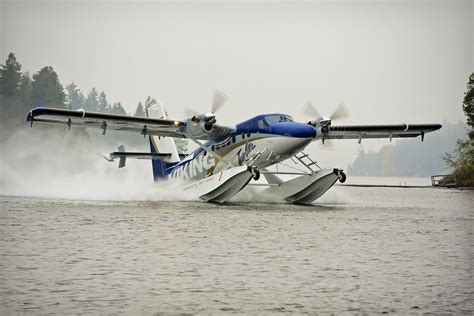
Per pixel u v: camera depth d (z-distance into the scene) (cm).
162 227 4156
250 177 6200
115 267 2653
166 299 2153
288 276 2536
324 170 6631
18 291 2230
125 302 2111
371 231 4209
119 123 6625
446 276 2584
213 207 6134
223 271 2612
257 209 5981
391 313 2033
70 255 2927
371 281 2469
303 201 7156
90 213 5159
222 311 2022
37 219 4575
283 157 6569
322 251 3194
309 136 6353
